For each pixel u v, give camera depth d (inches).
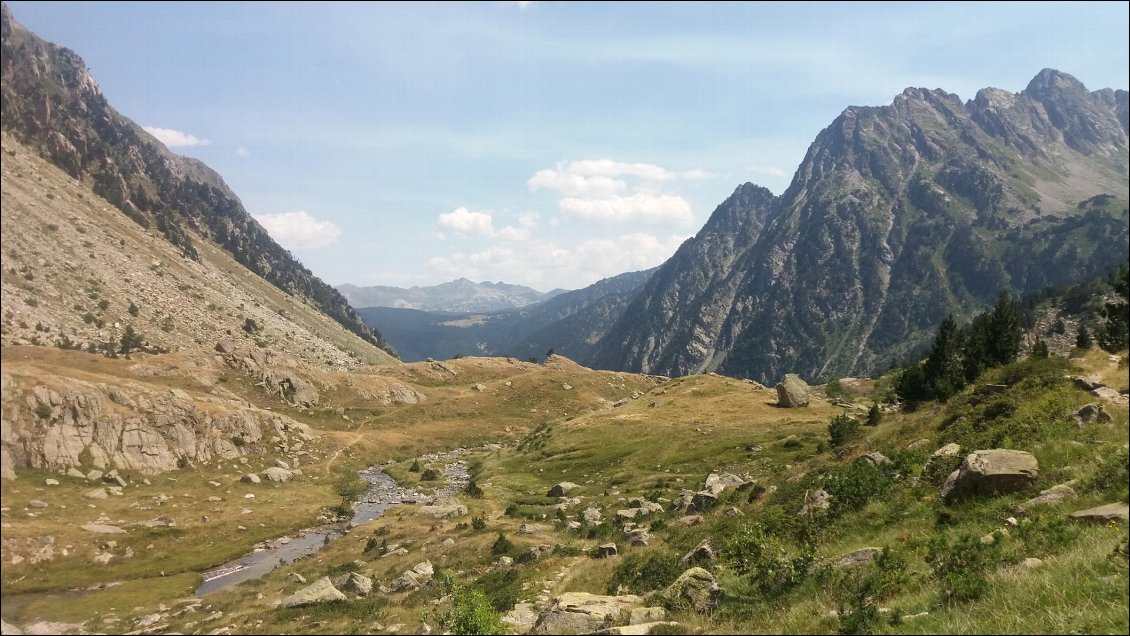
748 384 5615.2
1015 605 405.7
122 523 2209.6
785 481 1466.5
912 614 469.1
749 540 731.4
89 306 7509.8
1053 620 361.7
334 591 1471.5
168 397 3238.2
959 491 776.3
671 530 1480.1
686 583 748.6
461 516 2608.3
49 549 1822.1
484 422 5954.7
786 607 599.5
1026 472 738.2
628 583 1009.5
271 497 3011.8
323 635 1170.6
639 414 4658.0
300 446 3946.9
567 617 762.8
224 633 1244.5
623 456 3597.4
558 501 2822.3
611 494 2765.7
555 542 1825.8
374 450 4527.6
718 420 4124.0
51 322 6560.0
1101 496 595.2
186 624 1359.5
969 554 505.0
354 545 2247.8
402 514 2773.1
